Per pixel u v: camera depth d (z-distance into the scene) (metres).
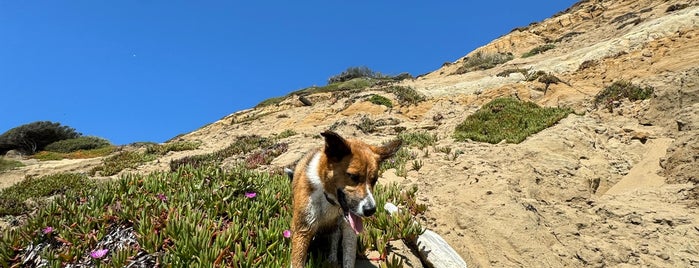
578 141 2.62
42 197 2.88
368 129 4.39
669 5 7.57
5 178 4.49
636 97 3.31
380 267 1.25
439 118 4.65
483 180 2.09
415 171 2.39
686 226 1.66
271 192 1.54
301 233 1.09
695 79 2.69
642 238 1.66
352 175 1.01
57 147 8.86
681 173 2.02
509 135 2.94
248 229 1.31
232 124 7.46
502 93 4.96
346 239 1.15
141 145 7.36
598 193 2.19
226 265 1.15
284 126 6.21
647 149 2.53
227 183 1.54
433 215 1.82
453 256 1.42
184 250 1.12
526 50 9.97
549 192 2.08
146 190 1.50
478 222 1.74
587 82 4.77
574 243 1.68
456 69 9.91
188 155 4.41
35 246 1.22
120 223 1.29
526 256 1.59
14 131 9.13
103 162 4.65
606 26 8.51
